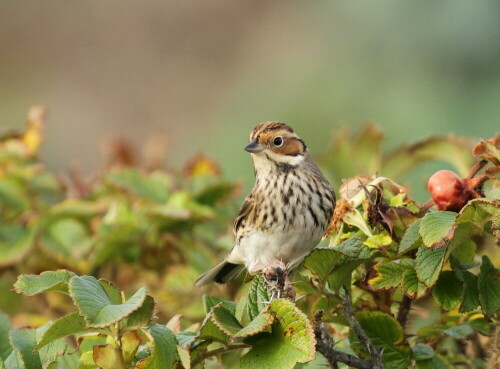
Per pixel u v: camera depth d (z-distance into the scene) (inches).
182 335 243.8
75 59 1095.6
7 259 391.5
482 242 324.5
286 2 1011.9
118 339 231.9
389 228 269.4
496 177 269.7
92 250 390.9
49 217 398.6
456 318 299.6
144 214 391.5
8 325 258.7
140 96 1077.1
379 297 279.3
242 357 235.6
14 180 427.8
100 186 439.5
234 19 1048.8
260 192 358.6
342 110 756.0
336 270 267.1
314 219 351.9
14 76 1085.1
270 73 892.6
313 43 823.7
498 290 260.5
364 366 254.2
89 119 1061.8
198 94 1062.4
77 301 218.8
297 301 278.7
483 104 668.1
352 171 412.5
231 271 375.6
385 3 742.5
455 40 683.4
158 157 503.5
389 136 684.1
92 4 1113.4
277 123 377.4
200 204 424.5
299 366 271.9
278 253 355.3
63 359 262.2
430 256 250.8
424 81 700.7
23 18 1107.3
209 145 810.8
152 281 399.2
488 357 282.7
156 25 1092.5
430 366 270.1
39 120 468.1
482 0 681.0
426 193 507.2
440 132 669.9
